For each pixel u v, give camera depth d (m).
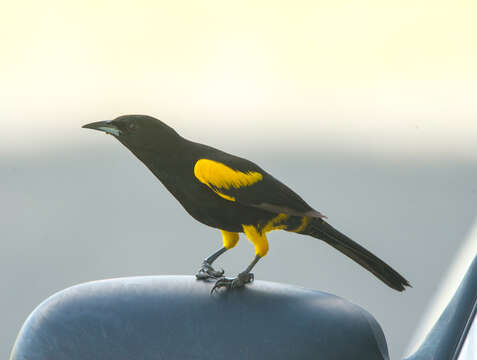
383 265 3.83
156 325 3.64
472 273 3.62
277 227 3.82
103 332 3.64
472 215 6.59
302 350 3.63
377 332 3.65
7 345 4.29
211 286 3.66
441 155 8.97
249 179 3.80
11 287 5.11
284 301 3.65
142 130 3.80
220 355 3.63
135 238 6.11
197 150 3.82
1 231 6.32
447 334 3.62
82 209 6.97
